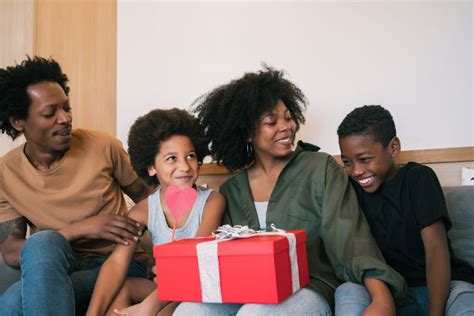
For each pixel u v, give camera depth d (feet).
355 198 3.83
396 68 5.01
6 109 4.42
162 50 5.53
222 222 4.10
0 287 4.17
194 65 5.45
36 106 4.30
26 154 4.60
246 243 2.85
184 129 4.15
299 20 5.22
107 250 4.54
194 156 4.11
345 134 3.92
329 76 5.14
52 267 3.36
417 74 4.96
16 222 4.53
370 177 3.91
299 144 4.51
